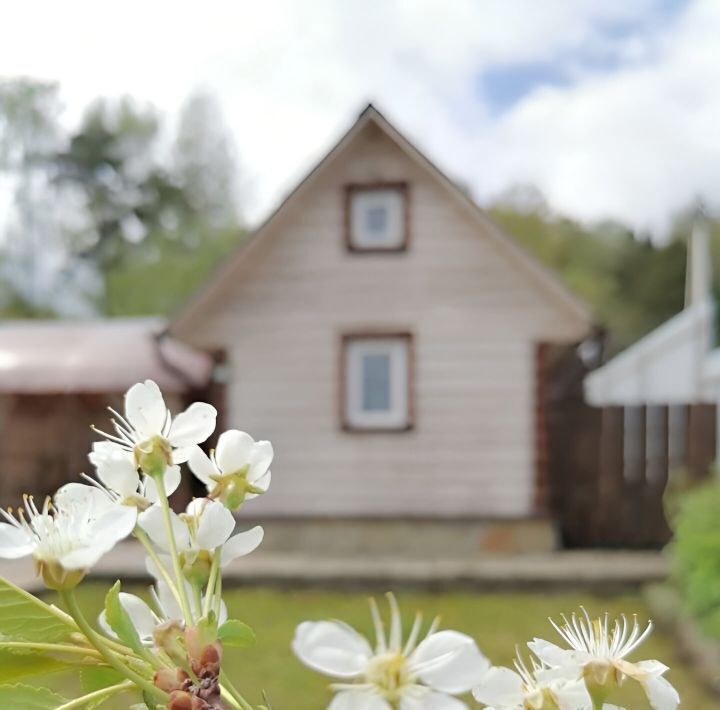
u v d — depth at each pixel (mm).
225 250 39844
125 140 39875
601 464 10336
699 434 10164
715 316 20141
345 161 10055
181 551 653
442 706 453
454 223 9875
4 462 12250
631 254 41906
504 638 6250
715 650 5590
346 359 9992
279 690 5082
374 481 9812
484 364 9773
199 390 12672
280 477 9914
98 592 7102
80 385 11953
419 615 490
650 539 10172
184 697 574
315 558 9172
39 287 38531
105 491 657
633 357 15688
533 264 9492
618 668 564
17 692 609
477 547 9555
